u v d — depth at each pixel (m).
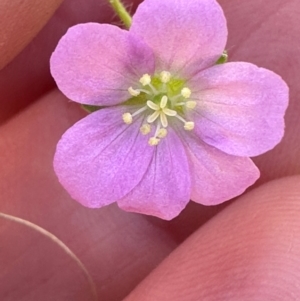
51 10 0.07
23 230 0.08
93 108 0.06
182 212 0.08
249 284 0.06
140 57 0.05
